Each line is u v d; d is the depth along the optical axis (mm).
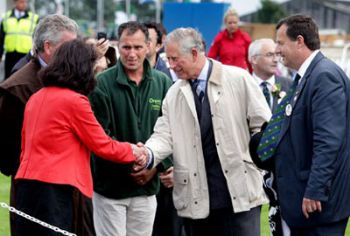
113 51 7645
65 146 5617
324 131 5543
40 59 6176
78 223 5789
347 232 9008
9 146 6184
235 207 6332
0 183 11500
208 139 6367
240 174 6367
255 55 8930
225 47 15812
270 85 8961
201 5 21766
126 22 6816
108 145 5781
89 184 5785
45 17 6211
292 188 5777
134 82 6801
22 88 6105
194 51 6301
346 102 5668
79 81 5672
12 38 16656
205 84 6375
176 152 6434
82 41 5762
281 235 6250
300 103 5738
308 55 5820
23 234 5680
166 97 6566
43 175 5562
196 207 6395
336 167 5617
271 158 5957
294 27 5812
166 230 7941
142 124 6836
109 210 6801
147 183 6832
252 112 6379
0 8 22188
